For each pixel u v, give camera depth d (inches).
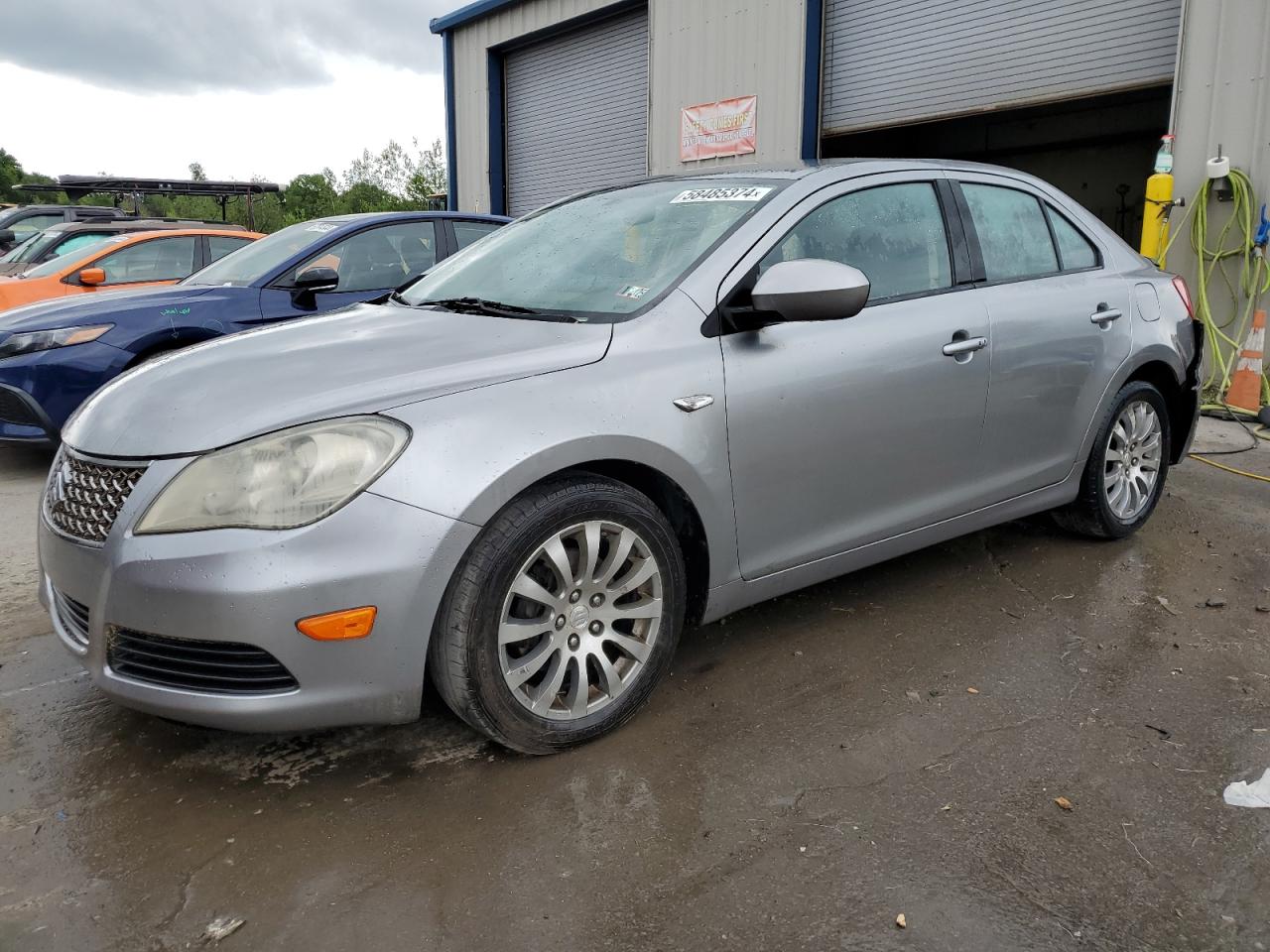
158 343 214.7
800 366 111.4
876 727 104.0
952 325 127.6
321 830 87.0
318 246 237.8
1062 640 126.3
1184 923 74.5
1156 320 160.6
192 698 85.5
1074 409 147.3
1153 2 322.7
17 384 205.0
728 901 77.2
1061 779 93.9
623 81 519.5
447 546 85.9
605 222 130.4
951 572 150.3
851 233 123.3
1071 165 566.3
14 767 97.8
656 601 102.5
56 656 123.8
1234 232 293.1
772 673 116.8
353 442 85.4
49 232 412.2
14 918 75.9
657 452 99.0
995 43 365.4
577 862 82.2
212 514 83.4
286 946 72.8
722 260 110.7
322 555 82.4
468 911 76.4
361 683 85.6
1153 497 167.0
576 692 98.0
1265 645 125.0
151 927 75.0
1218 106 291.9
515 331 105.7
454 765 97.3
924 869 80.8
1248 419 269.1
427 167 1909.4
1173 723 104.8
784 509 112.8
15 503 200.1
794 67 418.6
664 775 95.0
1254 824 86.7
